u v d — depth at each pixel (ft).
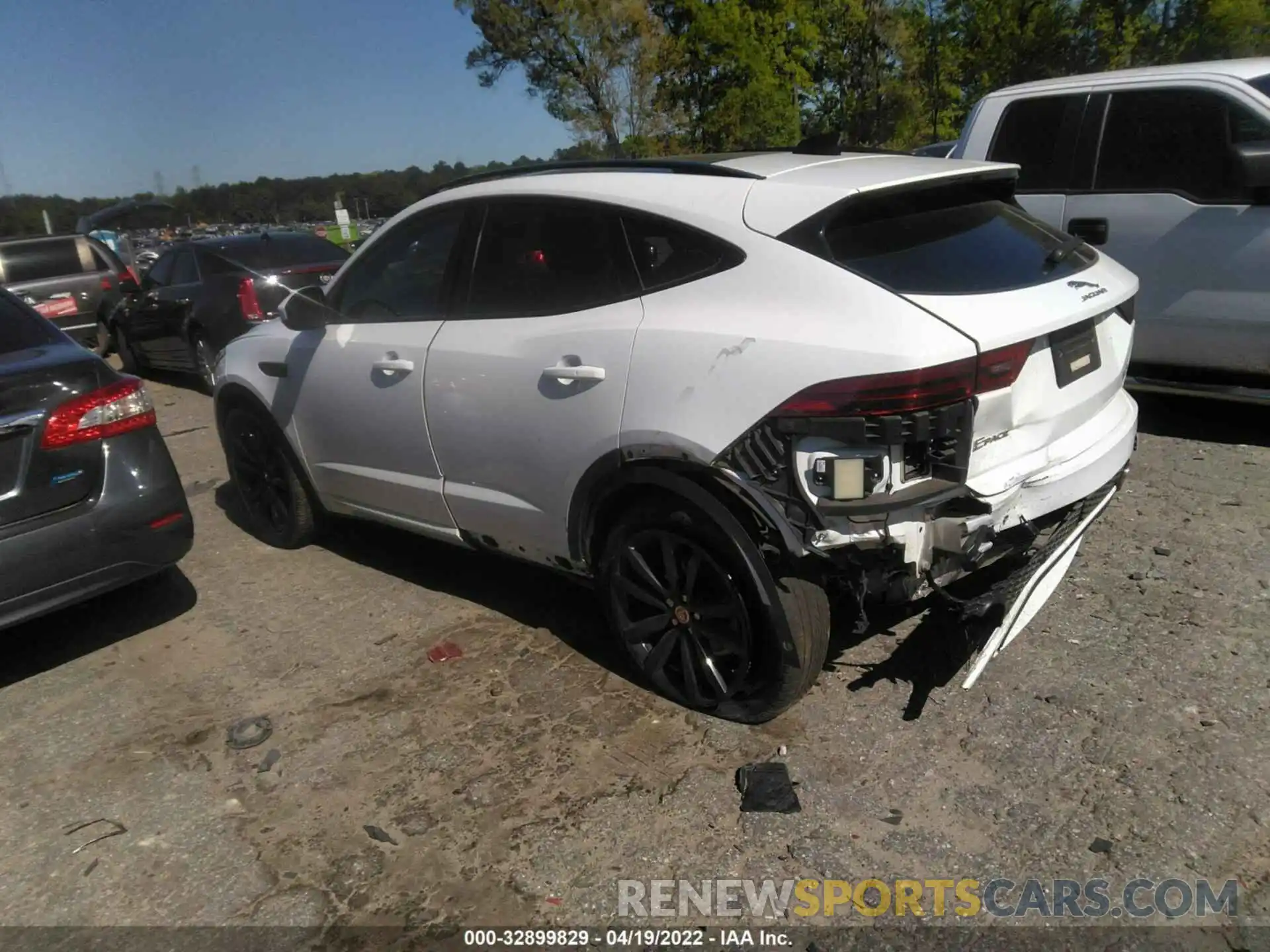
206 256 30.58
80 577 12.51
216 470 22.97
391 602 14.58
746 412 9.20
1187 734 9.93
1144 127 18.12
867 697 10.99
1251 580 12.85
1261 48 83.97
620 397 10.27
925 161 11.03
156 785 10.54
